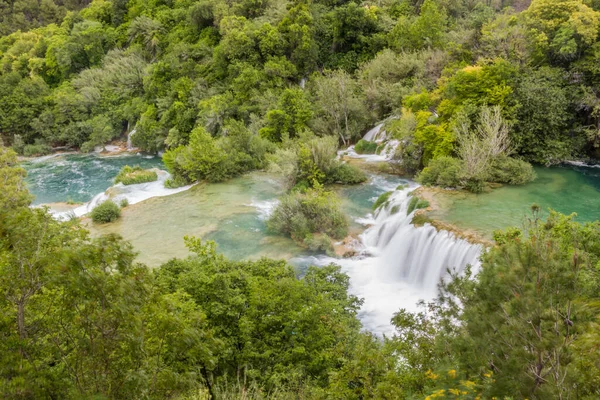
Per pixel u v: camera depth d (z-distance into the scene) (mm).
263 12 62562
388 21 56875
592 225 15828
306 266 25219
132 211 33125
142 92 62156
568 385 6863
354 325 15828
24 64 76812
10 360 6383
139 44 69625
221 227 29844
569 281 7492
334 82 45125
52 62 73000
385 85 45750
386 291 23594
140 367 7645
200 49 58719
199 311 10797
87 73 66375
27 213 8273
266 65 51031
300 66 54500
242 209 32625
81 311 7121
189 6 71312
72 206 38188
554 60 38938
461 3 62969
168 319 7945
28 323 7352
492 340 7820
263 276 16938
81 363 7234
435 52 47000
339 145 46000
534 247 8078
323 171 35531
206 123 48594
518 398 7254
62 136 58469
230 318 13438
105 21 83562
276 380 11375
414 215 26188
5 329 6941
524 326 7344
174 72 57188
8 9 101750
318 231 28203
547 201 27906
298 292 13961
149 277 8086
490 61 36969
